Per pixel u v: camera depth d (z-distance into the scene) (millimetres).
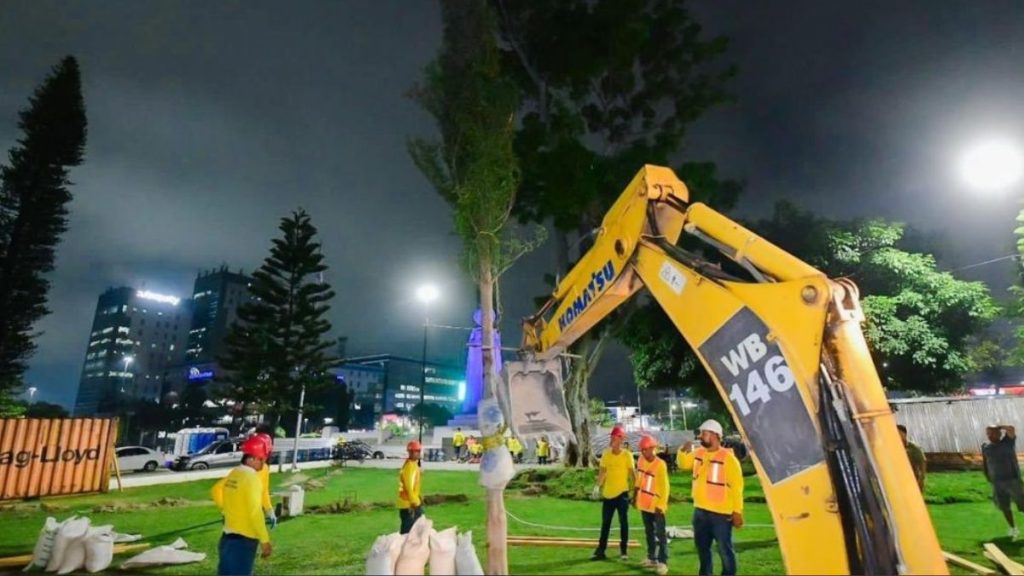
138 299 150625
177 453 45312
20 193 30109
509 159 6797
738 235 4102
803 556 3309
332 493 18984
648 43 25734
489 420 5465
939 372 21641
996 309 20906
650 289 4648
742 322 3797
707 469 6867
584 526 11852
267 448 6191
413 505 8836
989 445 9984
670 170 5004
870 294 22156
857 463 3266
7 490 17359
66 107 31172
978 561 8258
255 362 33031
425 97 7188
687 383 24797
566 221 24047
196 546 10156
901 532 3092
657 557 8031
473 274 6508
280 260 34531
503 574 5086
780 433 3496
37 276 30141
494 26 7324
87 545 8156
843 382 3371
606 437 36688
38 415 69312
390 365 143875
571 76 25531
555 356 6379
